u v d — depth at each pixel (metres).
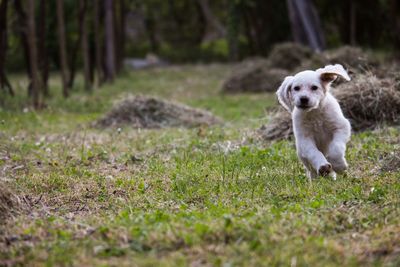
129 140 12.13
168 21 48.66
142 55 46.28
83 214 7.12
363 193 7.20
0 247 5.89
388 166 8.39
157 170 9.16
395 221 6.09
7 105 17.12
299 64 22.95
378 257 5.44
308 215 6.38
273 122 11.74
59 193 8.02
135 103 14.76
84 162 10.10
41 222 6.51
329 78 8.00
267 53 37.81
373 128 11.46
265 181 8.09
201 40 48.72
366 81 12.07
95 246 5.71
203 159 9.72
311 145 7.94
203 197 7.55
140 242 5.73
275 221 6.11
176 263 5.24
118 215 6.76
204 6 48.47
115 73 30.70
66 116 16.44
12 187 7.91
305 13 26.23
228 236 5.75
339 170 7.93
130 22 48.91
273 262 5.19
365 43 35.44
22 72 33.44
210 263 5.24
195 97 22.16
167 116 14.54
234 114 16.25
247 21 39.19
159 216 6.45
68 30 27.53
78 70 36.44
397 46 27.45
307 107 7.68
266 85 22.83
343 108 11.72
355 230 6.07
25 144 11.42
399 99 11.64
